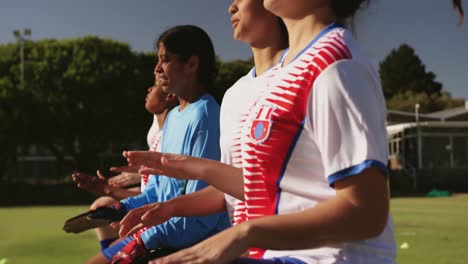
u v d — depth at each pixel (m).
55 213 16.97
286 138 1.32
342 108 1.20
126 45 36.56
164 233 2.44
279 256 1.39
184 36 2.83
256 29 2.09
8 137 34.31
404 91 86.56
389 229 1.33
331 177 1.18
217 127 2.73
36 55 35.50
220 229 2.53
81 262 6.41
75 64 35.00
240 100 1.83
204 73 2.88
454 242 8.24
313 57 1.29
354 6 1.43
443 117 41.03
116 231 3.11
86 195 28.34
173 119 2.89
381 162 1.16
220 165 1.69
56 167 43.50
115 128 35.56
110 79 34.84
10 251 7.35
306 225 1.13
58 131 35.25
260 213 1.39
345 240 1.14
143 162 1.72
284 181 1.34
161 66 2.87
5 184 28.28
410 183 33.84
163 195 2.62
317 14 1.42
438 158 36.38
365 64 1.27
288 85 1.33
